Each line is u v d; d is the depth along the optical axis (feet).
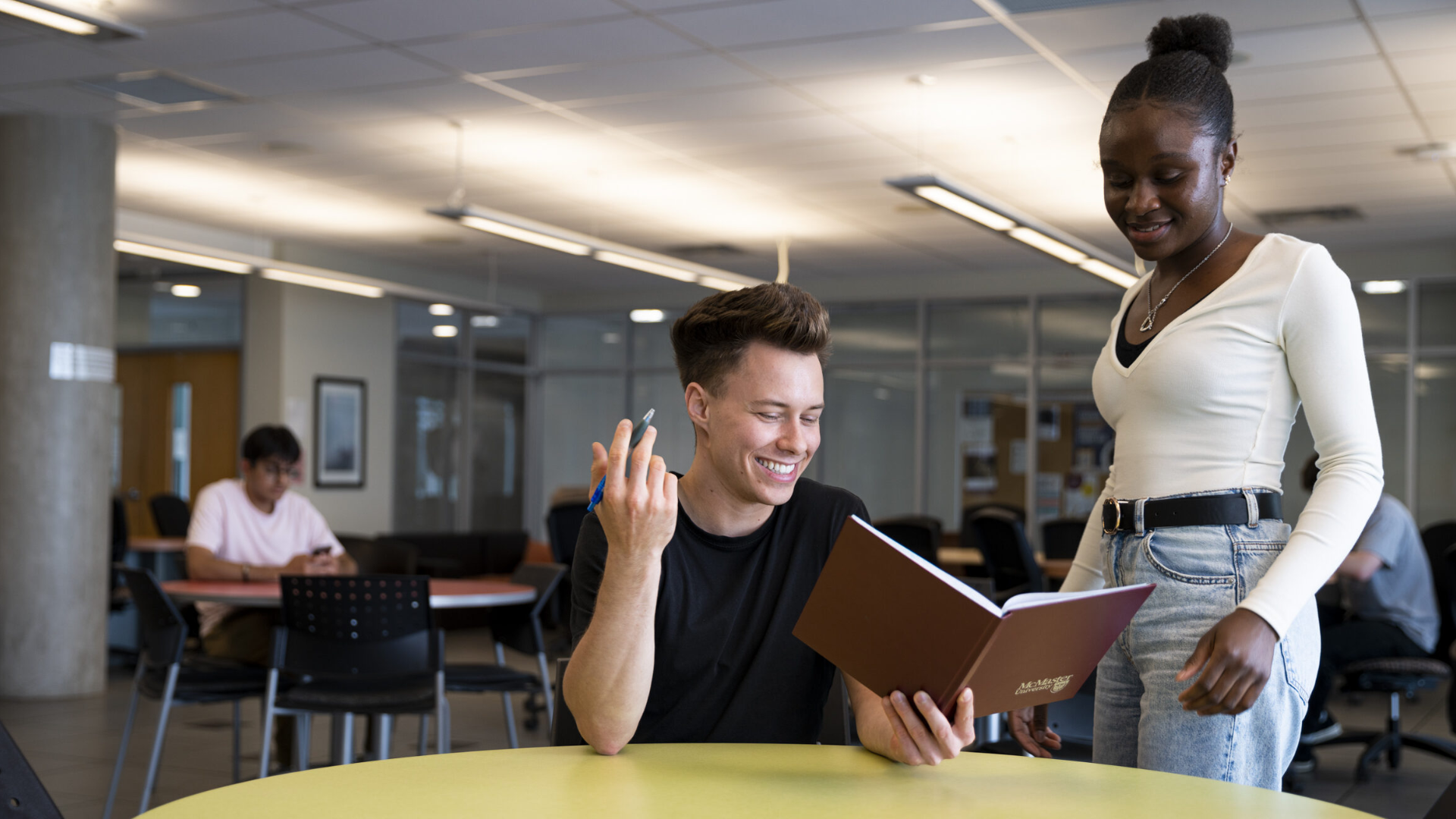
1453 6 16.14
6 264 22.35
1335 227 30.45
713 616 5.51
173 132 23.77
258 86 20.84
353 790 4.31
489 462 43.42
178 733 19.34
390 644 12.55
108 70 20.06
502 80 20.18
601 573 5.42
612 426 44.27
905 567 4.18
